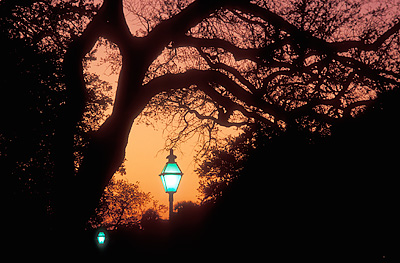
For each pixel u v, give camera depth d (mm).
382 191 7930
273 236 8375
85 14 14906
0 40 11844
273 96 15086
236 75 14273
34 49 12578
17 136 12188
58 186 11328
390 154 8062
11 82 11703
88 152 11906
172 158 12781
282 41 13984
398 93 8555
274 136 9023
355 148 8156
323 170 8180
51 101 12453
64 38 14922
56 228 10906
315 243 8039
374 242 7902
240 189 8891
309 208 8148
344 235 7941
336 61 14281
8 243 10891
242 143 10094
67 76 12141
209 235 9250
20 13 12945
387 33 14336
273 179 8508
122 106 12461
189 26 13383
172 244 9992
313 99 12844
